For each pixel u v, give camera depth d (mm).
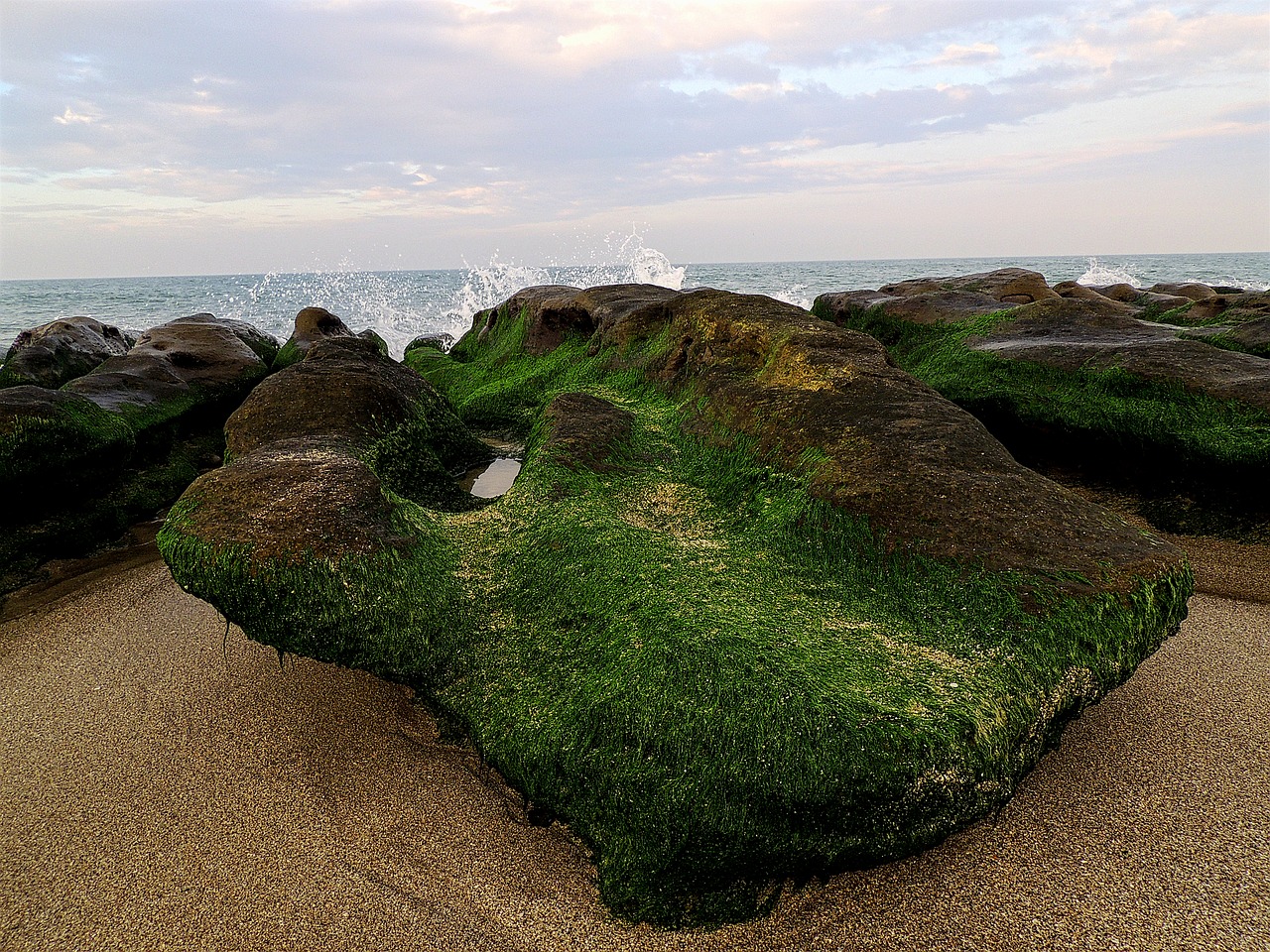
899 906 3922
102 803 4766
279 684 5863
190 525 5375
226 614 5199
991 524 5383
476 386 15195
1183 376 9078
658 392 10039
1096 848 4223
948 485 5738
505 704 4859
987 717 4152
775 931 3832
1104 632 4703
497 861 4258
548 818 4508
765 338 8812
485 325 18781
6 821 4648
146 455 11133
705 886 3977
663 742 4105
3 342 35938
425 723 5312
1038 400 10211
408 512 6418
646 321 11516
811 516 5973
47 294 87125
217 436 12992
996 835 4316
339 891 4102
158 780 4941
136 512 9898
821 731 3943
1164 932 3738
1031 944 3711
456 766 4938
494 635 5414
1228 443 8266
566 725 4457
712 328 9680
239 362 14555
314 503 5531
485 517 7062
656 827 3961
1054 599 4809
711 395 8492
